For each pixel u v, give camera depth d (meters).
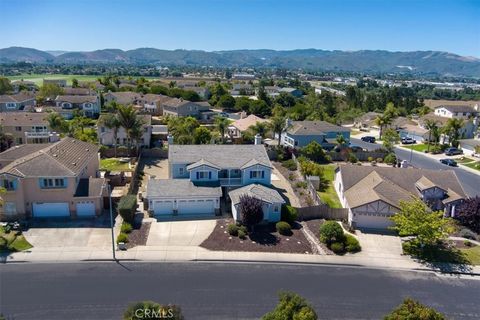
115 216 44.25
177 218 43.94
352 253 37.97
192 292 30.75
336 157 75.62
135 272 33.31
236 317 28.08
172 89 151.00
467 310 30.03
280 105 139.00
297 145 79.38
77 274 32.81
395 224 43.12
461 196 47.41
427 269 35.66
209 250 37.22
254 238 39.88
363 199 44.00
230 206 47.50
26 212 42.34
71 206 43.12
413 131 100.50
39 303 29.00
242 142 80.19
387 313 29.22
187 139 73.19
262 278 33.06
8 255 35.31
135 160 66.19
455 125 89.25
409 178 50.03
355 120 125.81
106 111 116.81
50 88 130.50
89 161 50.28
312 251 37.97
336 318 28.50
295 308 21.94
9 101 109.44
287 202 50.53
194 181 47.88
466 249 39.59
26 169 41.91
